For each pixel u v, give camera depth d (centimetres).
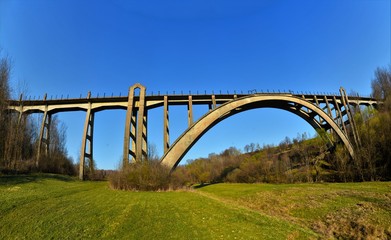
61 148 5409
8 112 3678
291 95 4559
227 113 4219
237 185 4544
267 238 1161
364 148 4491
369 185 3120
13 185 2405
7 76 3572
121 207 1703
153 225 1309
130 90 4109
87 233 1167
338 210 1966
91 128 4366
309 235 1290
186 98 4241
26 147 4178
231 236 1155
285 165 5925
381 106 5541
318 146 5922
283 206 2281
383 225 1557
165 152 3794
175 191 2831
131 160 3772
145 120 4156
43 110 4278
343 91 5312
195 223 1358
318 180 4775
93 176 4388
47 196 1991
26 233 1159
